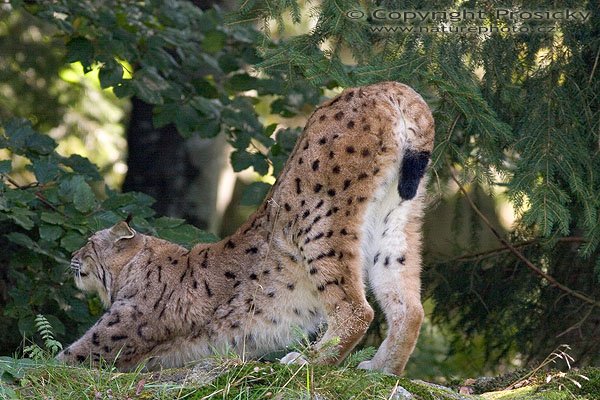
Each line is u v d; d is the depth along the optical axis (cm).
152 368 1094
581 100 1181
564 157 1134
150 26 1584
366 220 1019
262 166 1552
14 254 1351
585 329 1374
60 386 877
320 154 1017
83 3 1550
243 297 1062
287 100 1616
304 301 1047
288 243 1036
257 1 1158
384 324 1425
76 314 1323
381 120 1011
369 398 865
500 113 1216
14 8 1577
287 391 845
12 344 1426
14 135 1393
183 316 1076
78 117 2338
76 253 1175
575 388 973
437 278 1458
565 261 1384
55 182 1341
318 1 1427
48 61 2214
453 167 1391
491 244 1595
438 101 1160
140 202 1380
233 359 920
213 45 1631
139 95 1492
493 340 1462
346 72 1205
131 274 1117
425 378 1502
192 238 1316
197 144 1967
